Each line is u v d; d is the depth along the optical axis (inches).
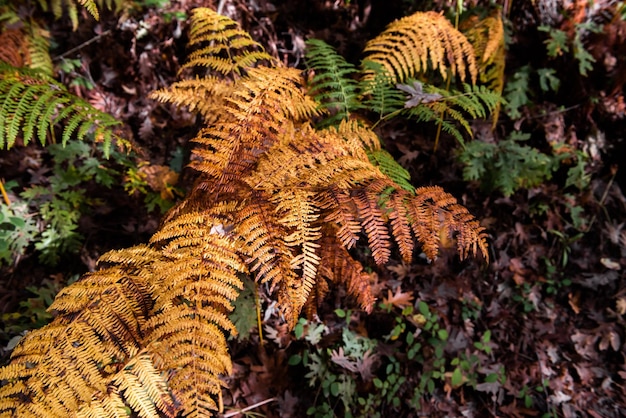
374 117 130.5
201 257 63.4
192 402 56.4
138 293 62.8
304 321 112.7
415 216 61.2
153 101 125.7
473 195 139.3
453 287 129.3
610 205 146.9
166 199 113.5
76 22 116.1
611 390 127.4
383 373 116.3
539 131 145.3
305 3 135.3
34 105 73.7
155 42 127.2
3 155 113.0
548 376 126.7
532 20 146.4
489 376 120.3
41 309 96.3
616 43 140.3
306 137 73.2
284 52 131.9
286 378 109.0
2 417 54.4
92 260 108.7
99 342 58.7
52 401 54.4
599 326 134.9
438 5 138.3
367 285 84.0
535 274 138.9
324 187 64.4
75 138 115.4
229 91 85.6
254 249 62.4
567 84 147.1
